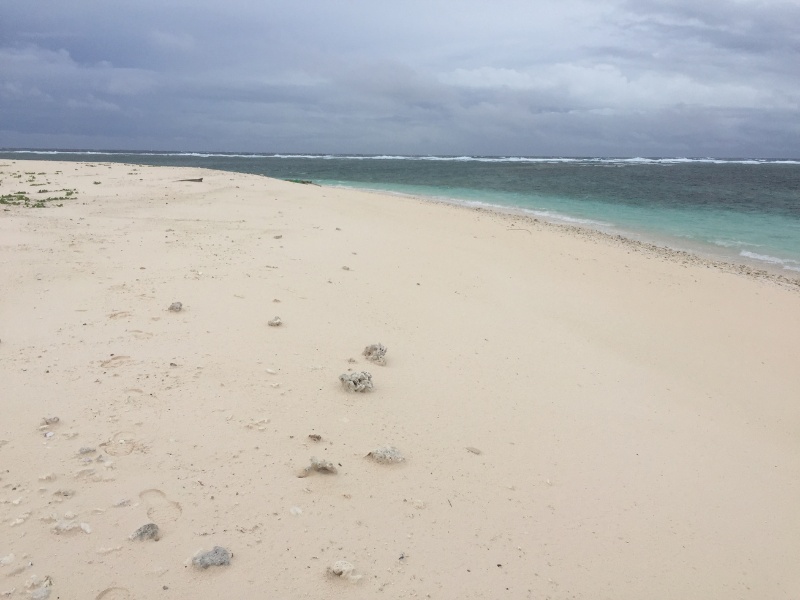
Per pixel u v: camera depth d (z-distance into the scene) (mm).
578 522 4156
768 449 6023
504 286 10703
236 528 3502
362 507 3889
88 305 6805
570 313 9742
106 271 8273
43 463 3844
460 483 4359
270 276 8836
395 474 4324
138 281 7910
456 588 3322
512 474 4609
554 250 15227
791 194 37875
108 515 3461
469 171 65875
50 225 11188
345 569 3229
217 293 7715
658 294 11898
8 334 5793
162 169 26875
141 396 4824
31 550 3125
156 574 3084
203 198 17141
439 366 6500
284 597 3047
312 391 5359
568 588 3498
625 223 23641
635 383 7090
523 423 5496
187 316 6750
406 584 3281
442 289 9734
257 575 3172
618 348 8398
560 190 39125
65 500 3541
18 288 7176
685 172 71125
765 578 3961
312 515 3721
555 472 4750
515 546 3779
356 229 14039
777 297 12523
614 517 4297
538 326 8648
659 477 4984
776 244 19625
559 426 5562
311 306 7750
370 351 6340
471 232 16562
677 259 16047
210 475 3953
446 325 7957
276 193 19844
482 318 8547
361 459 4430
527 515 4125
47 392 4727
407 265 10977
